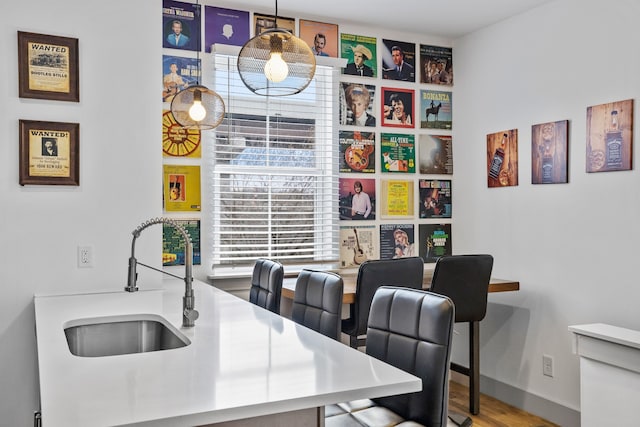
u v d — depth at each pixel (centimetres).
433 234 425
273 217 374
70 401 115
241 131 364
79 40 263
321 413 126
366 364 143
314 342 167
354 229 399
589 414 274
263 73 224
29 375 254
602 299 313
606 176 311
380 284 298
